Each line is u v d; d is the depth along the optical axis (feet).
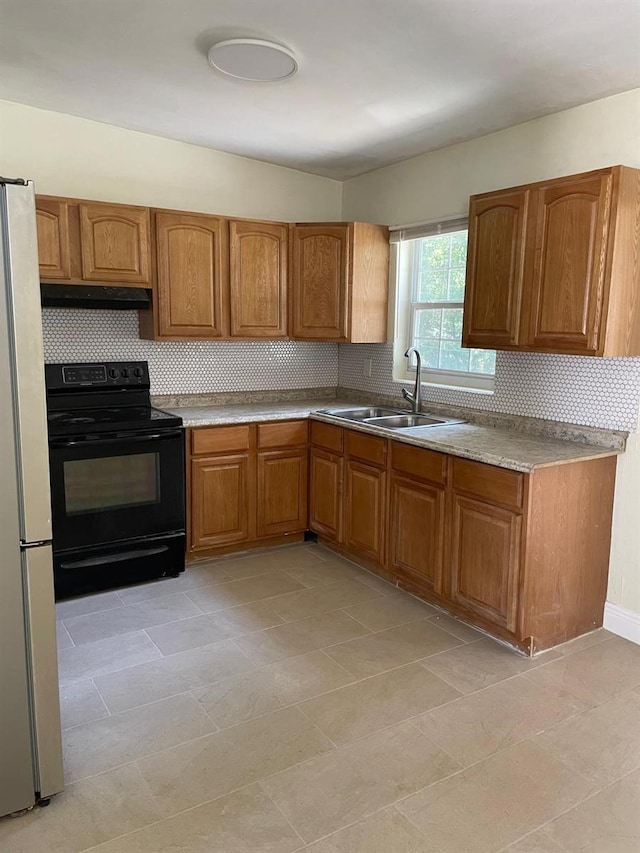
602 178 8.12
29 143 11.01
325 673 8.30
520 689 7.98
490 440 9.91
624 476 9.25
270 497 12.69
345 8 6.98
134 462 10.82
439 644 9.12
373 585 11.21
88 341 12.09
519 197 9.26
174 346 13.08
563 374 10.02
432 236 12.53
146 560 11.16
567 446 9.45
